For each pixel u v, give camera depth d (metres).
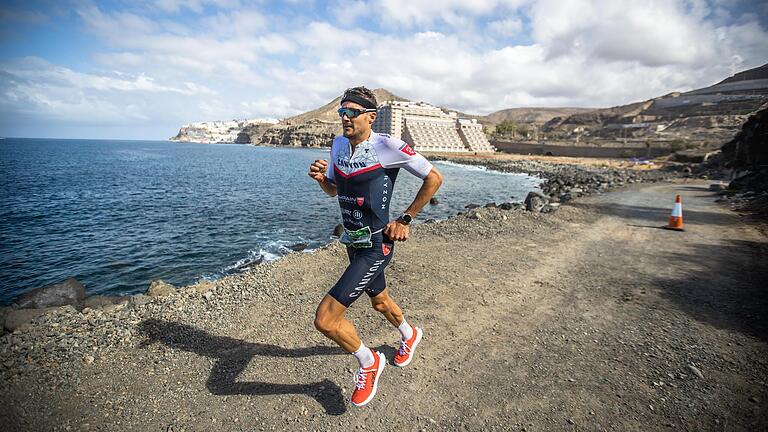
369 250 2.53
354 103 2.31
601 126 193.88
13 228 15.22
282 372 3.15
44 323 4.03
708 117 130.25
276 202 21.83
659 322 4.02
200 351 3.49
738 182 16.55
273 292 4.90
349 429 2.52
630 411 2.62
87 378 3.07
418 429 2.51
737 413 2.57
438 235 8.26
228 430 2.52
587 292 4.93
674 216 9.07
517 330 3.88
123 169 49.97
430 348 3.52
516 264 6.15
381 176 2.41
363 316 4.16
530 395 2.82
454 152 117.56
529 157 84.50
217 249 11.70
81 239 13.34
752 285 5.10
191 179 37.09
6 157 74.25
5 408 2.68
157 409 2.72
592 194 17.36
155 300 4.76
